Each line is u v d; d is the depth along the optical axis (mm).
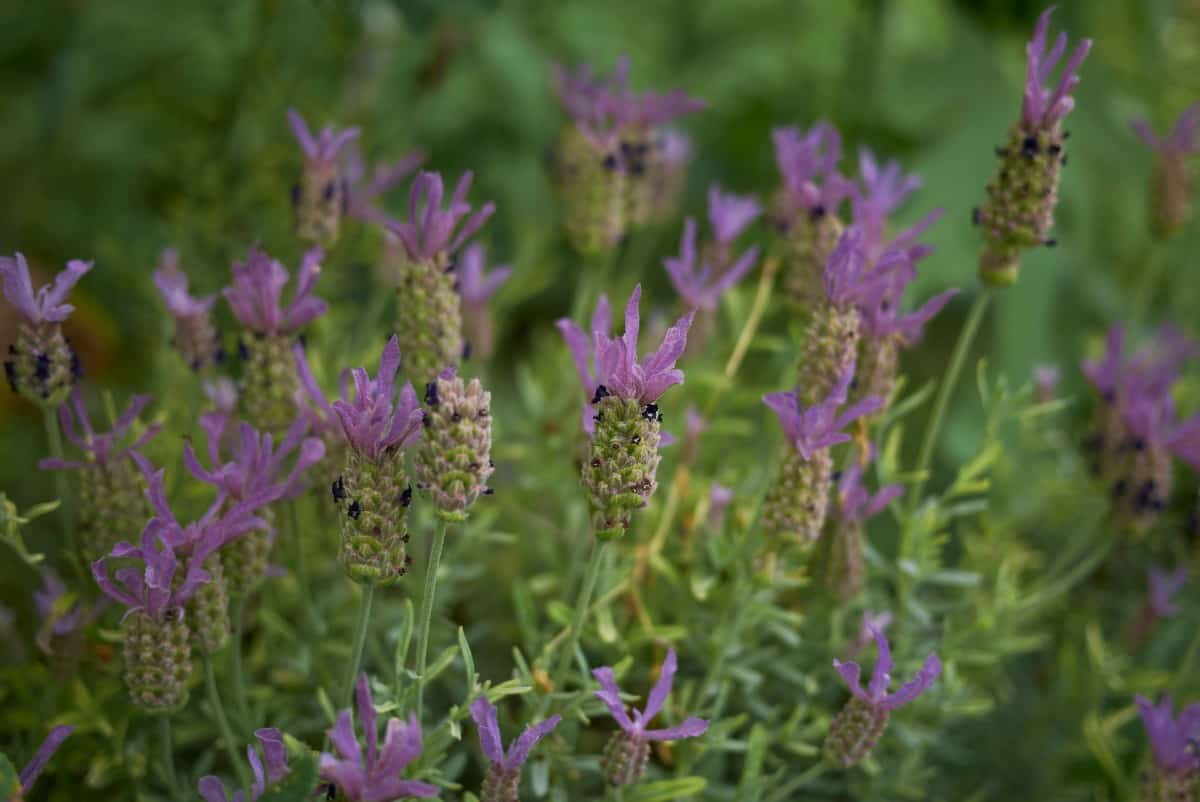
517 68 848
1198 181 747
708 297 573
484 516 569
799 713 541
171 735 545
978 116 773
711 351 620
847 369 505
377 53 702
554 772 532
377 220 598
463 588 582
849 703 507
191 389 584
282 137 678
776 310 619
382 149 702
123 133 784
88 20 758
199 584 492
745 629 554
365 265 679
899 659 561
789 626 564
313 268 522
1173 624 620
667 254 800
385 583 483
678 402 598
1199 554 596
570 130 601
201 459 552
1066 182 776
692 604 562
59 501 513
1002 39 815
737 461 606
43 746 483
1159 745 521
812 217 549
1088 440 586
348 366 572
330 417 522
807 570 549
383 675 561
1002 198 529
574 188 587
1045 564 638
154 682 491
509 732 536
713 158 903
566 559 594
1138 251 789
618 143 583
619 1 952
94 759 539
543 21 915
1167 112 787
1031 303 706
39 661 547
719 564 546
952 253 729
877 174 552
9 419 677
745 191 898
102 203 777
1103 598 627
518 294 653
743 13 941
